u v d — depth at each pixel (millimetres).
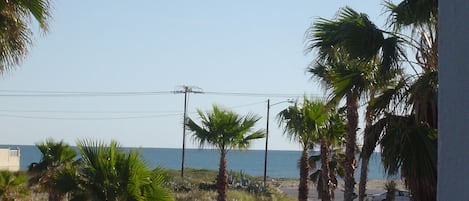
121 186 14922
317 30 13648
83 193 14867
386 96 12414
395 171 11789
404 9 10961
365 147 12656
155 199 15227
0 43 10555
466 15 6539
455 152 6570
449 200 6598
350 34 12164
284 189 62406
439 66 6820
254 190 50188
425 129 11547
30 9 10836
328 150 26172
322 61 16047
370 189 57188
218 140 26625
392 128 11898
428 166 11352
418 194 11523
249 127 26781
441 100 6762
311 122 24938
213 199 42531
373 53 12156
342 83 13852
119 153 15078
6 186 27656
